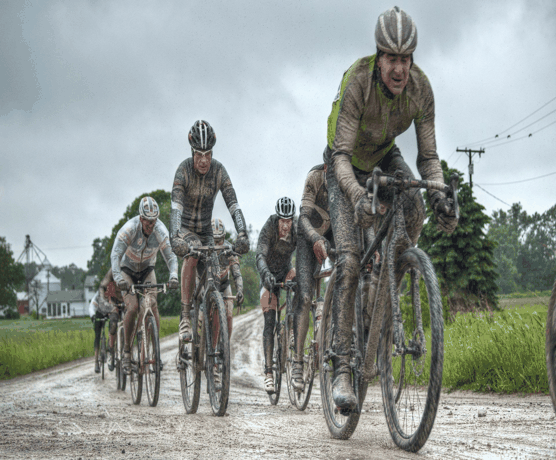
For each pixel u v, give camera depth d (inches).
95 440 123.7
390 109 110.3
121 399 243.6
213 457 99.8
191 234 200.5
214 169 202.5
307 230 185.6
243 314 1921.8
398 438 102.9
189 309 194.7
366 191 101.4
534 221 4429.1
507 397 193.5
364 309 116.7
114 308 311.3
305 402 188.5
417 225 108.3
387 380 109.7
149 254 254.1
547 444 101.3
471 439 109.8
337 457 95.5
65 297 4483.3
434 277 91.3
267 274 218.2
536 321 252.7
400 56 102.9
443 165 1007.0
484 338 265.1
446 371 238.4
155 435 130.9
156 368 205.9
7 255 3083.2
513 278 4121.6
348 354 112.1
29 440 124.6
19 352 512.4
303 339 191.9
